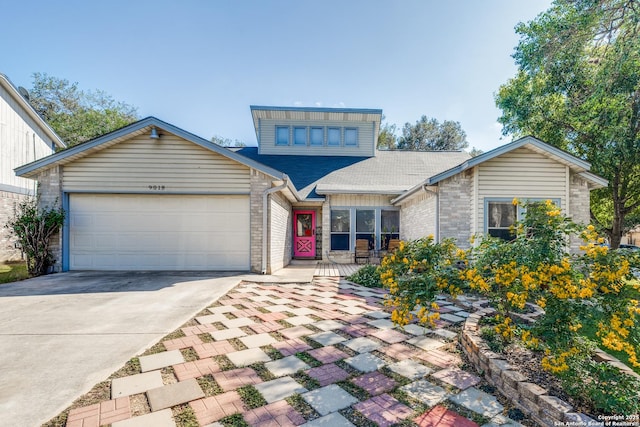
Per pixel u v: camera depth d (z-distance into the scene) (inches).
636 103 353.4
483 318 169.6
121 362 122.4
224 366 121.1
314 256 529.0
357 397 101.3
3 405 93.3
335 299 233.5
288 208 476.7
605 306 107.1
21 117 514.9
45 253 315.9
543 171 311.3
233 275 313.4
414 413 93.2
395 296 154.5
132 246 333.1
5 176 474.9
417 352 138.2
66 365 119.3
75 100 1042.7
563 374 99.0
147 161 329.7
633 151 362.9
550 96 423.8
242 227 338.6
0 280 281.3
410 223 444.5
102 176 327.6
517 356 124.1
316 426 86.2
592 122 390.0
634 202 455.5
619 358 135.9
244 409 93.4
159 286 258.7
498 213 311.3
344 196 494.3
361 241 475.5
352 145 604.7
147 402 96.1
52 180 323.6
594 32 353.4
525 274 117.2
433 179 316.8
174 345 140.4
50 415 89.1
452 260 150.9
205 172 333.1
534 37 394.9
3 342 140.4
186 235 336.2
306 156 596.7
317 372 117.8
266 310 199.9
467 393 105.0
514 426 88.0
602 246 115.3
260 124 597.6
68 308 193.6
